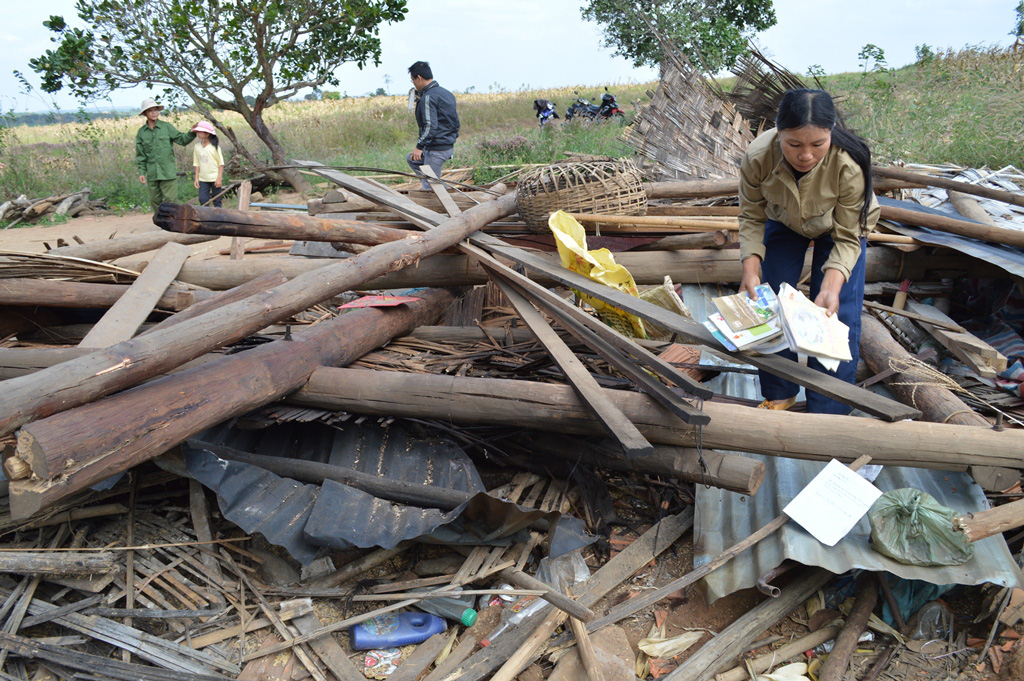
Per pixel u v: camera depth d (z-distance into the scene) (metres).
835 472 2.73
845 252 2.99
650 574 2.97
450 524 2.95
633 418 2.98
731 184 5.55
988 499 3.00
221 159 9.84
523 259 4.27
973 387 3.73
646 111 6.58
